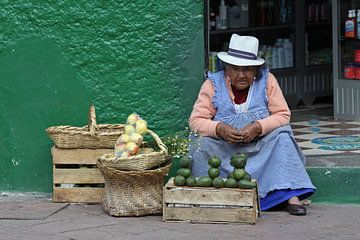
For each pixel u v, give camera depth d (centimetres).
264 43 1209
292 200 754
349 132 996
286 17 1213
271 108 766
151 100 820
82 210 781
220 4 1168
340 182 796
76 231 713
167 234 698
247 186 720
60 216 762
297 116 1127
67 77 823
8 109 829
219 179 727
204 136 766
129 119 778
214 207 726
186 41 814
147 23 812
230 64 750
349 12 1070
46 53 821
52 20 817
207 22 830
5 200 825
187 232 704
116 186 753
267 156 755
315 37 1234
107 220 746
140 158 738
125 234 701
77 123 826
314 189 753
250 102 766
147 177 747
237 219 724
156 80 817
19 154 833
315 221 734
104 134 780
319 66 1231
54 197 805
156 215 761
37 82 825
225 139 752
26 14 819
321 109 1186
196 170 766
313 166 804
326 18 1237
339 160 828
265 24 1202
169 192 732
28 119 829
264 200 761
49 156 830
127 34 814
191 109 819
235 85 760
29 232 714
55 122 827
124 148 750
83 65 820
